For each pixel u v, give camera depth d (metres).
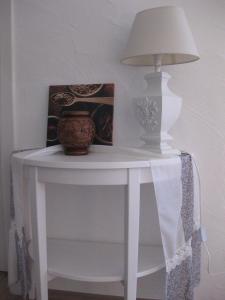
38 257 0.99
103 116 1.26
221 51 1.18
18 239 1.05
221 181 1.23
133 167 0.87
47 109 1.33
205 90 1.21
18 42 1.33
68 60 1.30
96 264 1.08
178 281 1.01
